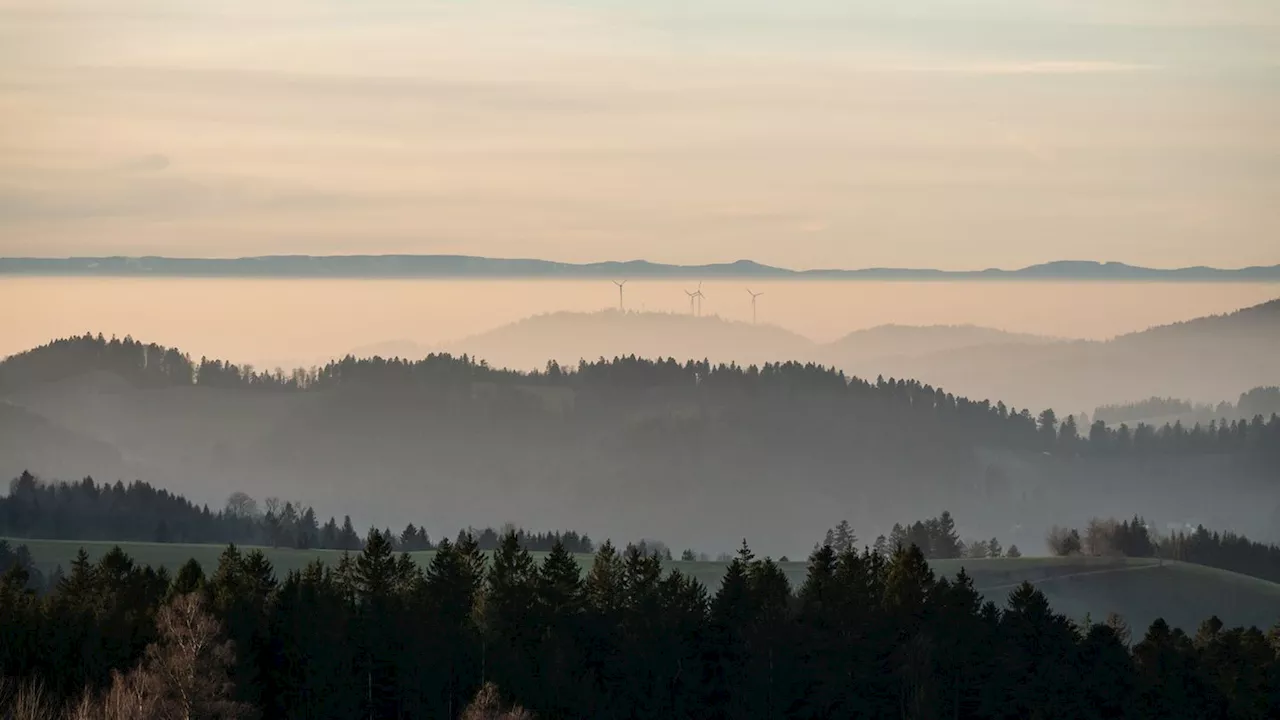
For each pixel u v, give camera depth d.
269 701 181.38
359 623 192.50
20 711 146.00
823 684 194.62
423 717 188.12
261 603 189.88
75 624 176.75
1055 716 195.50
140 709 133.38
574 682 191.50
